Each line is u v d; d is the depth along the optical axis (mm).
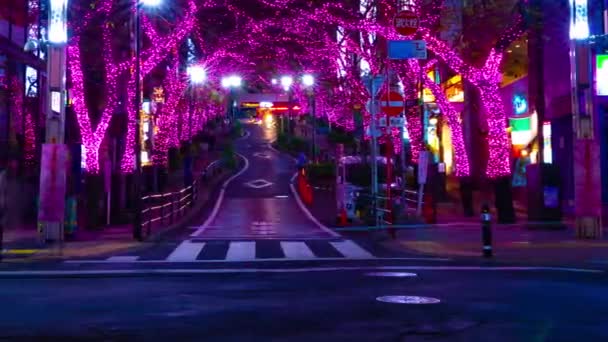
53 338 7184
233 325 7773
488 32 25969
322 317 8203
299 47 39188
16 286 10836
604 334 7312
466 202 25422
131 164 27766
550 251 15391
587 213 17641
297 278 11711
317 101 56500
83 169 23609
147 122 38938
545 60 25922
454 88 35156
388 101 20234
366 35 31938
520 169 30625
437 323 7836
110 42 26656
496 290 10203
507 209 22062
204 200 33875
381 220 21750
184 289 10453
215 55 44156
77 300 9453
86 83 27094
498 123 22406
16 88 25844
